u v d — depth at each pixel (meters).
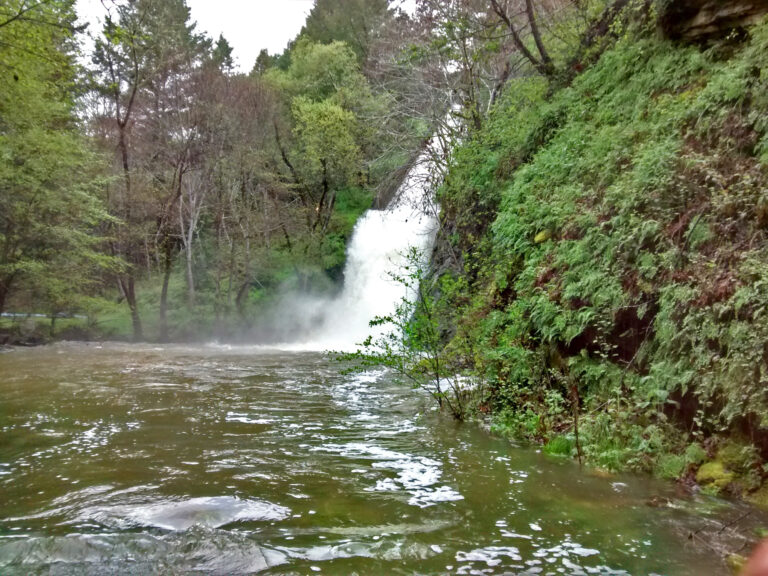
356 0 36.97
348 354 7.91
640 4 9.44
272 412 7.71
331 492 4.43
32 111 19.05
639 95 8.33
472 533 3.60
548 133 11.11
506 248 9.88
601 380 6.12
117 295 31.70
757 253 4.81
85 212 22.77
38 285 23.03
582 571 3.05
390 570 3.07
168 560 3.16
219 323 27.02
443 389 9.50
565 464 5.25
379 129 22.33
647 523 3.75
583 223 7.40
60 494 4.32
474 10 14.63
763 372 4.17
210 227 33.12
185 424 6.88
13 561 3.13
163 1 31.73
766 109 5.64
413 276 8.52
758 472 4.23
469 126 14.98
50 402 8.32
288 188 31.89
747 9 7.32
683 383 4.89
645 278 5.93
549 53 14.27
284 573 3.03
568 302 6.88
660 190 6.19
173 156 28.55
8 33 13.22
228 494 4.33
